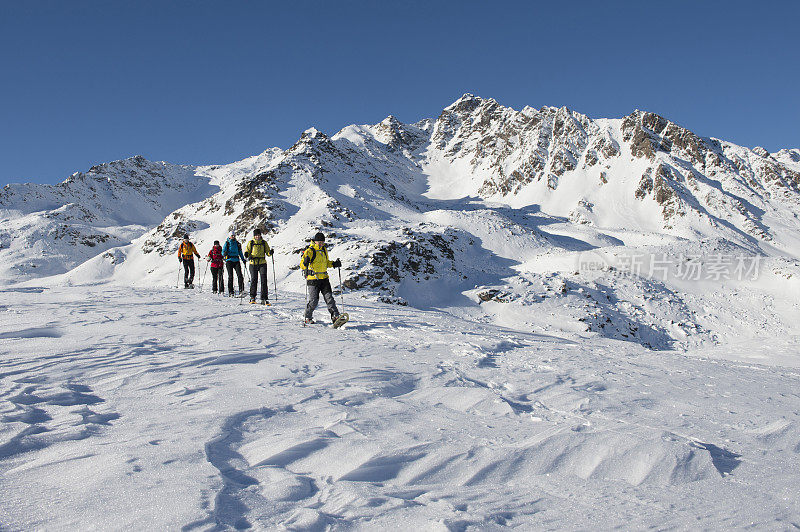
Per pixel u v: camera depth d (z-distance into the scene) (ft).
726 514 6.12
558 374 16.42
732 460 8.61
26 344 16.46
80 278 227.20
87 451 7.32
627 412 11.87
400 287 133.28
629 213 408.67
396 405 11.18
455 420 10.16
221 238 224.53
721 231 358.84
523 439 8.96
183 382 12.51
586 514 6.04
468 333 27.71
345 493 6.21
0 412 9.16
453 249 197.47
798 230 379.14
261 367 14.85
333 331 25.41
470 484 7.06
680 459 7.98
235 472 6.85
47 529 4.99
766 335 120.16
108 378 12.74
